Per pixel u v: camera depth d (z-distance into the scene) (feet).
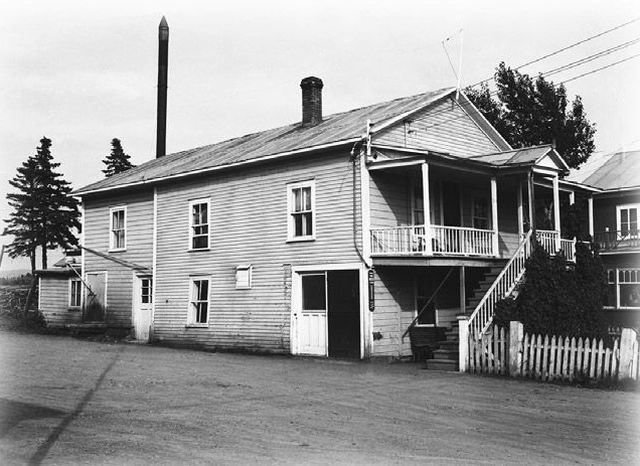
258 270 76.48
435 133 79.82
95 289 99.09
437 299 74.59
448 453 27.73
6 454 26.63
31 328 106.32
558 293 64.23
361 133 68.23
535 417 36.42
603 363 48.60
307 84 86.48
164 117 134.41
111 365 59.31
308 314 71.41
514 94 133.39
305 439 30.07
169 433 30.89
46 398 40.57
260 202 76.95
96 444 28.45
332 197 69.67
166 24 137.08
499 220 86.12
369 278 66.23
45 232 184.24
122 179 98.89
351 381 50.29
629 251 100.78
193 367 58.85
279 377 52.47
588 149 133.28
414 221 72.69
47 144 189.37
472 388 46.88
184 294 85.40
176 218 87.51
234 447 28.25
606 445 29.71
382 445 29.07
